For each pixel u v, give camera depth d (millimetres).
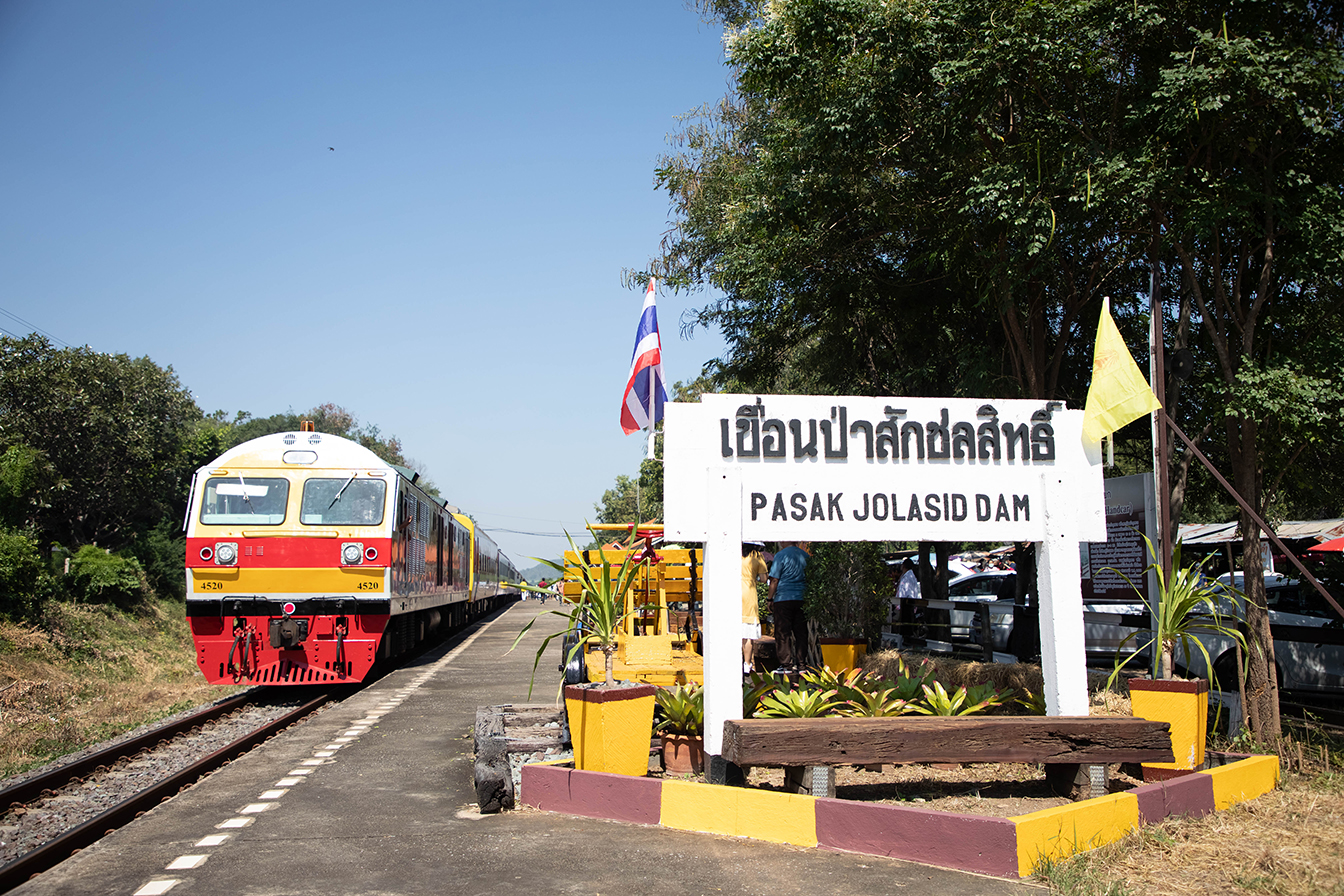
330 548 12688
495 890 4449
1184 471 9055
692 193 15555
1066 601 6285
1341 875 4348
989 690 6867
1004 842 4570
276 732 9773
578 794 5934
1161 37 7922
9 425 26219
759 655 9852
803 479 6051
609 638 6301
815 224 11234
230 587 12469
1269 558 14859
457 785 6938
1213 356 9633
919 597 13203
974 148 9352
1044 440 6434
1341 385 6961
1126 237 9078
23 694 13375
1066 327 10516
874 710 6410
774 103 13234
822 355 13695
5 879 4742
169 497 33125
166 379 33469
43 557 23141
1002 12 8367
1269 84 6727
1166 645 6457
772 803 5219
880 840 4910
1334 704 10312
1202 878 4387
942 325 12398
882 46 9109
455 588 23250
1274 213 7254
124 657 20000
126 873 4887
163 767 8141
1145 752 5531
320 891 4504
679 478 5910
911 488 6188
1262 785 5988
